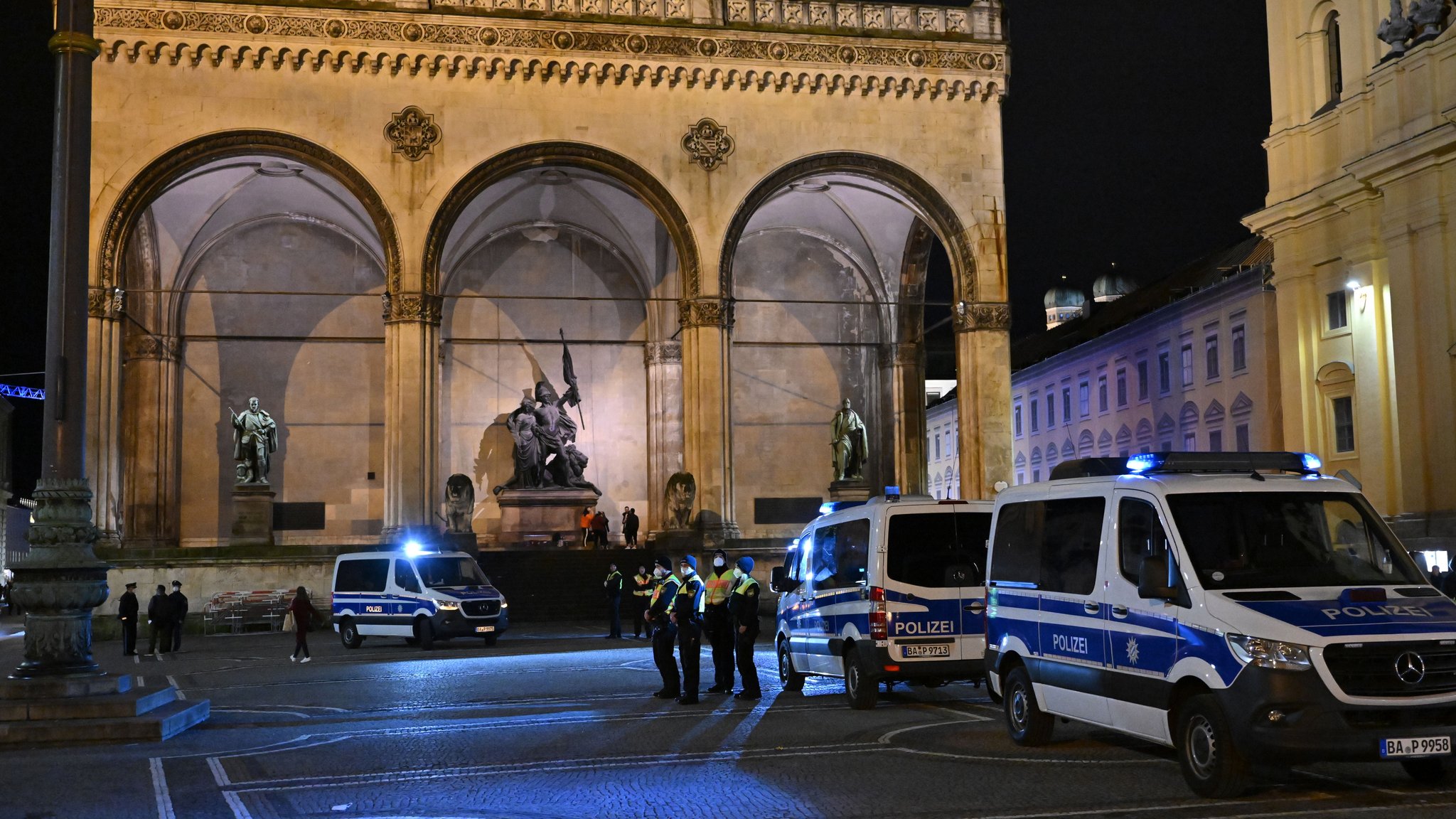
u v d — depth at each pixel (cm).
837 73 4322
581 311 5066
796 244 5156
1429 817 991
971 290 4366
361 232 4775
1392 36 3484
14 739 1515
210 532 4684
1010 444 4328
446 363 4947
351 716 1802
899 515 1734
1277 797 1091
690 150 4231
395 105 4072
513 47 4134
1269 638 1048
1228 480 1206
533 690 2102
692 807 1101
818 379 5134
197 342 4741
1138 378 6200
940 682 1761
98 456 3878
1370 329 3638
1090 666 1259
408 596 3219
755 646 3169
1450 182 3341
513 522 4819
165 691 1741
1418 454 3422
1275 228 4006
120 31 3931
